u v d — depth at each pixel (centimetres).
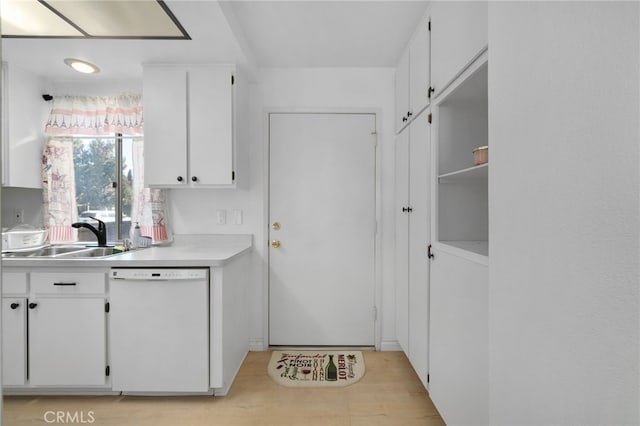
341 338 256
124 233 252
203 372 180
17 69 222
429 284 173
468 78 127
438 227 163
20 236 217
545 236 61
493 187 80
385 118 254
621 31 46
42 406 179
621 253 46
